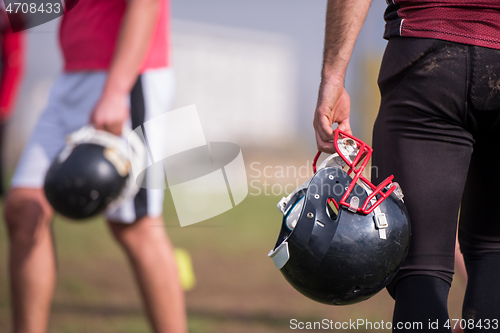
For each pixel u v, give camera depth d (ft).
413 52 16.10
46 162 27.40
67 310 36.01
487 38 15.52
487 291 17.04
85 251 56.29
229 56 211.20
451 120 16.12
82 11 27.73
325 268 15.76
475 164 17.95
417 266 16.21
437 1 15.93
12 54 47.67
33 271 25.79
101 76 27.71
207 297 40.52
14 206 26.37
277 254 16.44
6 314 34.50
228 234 68.08
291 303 39.04
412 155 16.31
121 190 25.31
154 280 26.73
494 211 17.78
